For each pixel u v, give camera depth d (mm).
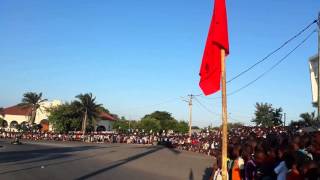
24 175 21562
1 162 29625
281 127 33781
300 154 8383
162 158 35875
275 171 9109
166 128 127812
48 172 23281
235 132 38938
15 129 106000
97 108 99750
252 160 10484
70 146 60250
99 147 57844
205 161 32531
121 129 118750
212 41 9242
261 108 60375
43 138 88562
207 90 9492
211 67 9398
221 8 9070
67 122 97562
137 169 25984
